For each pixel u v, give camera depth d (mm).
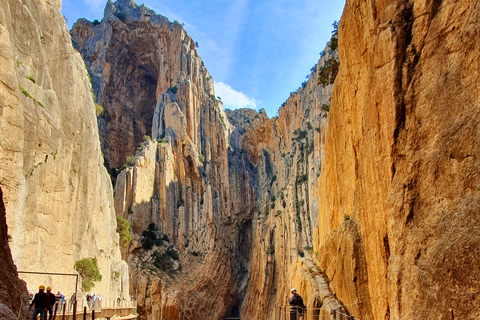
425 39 11883
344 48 21969
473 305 8000
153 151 95375
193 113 114125
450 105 10062
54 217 34625
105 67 111812
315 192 84188
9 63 29047
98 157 49344
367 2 17125
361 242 18312
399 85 12438
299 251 85812
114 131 110562
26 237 29797
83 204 42312
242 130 144000
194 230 99500
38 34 36594
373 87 14266
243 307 100875
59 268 34375
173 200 97562
